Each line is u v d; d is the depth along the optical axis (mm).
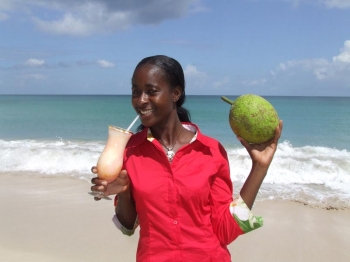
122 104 64562
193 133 2562
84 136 21469
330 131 23406
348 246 6223
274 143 2426
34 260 5613
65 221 7055
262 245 6227
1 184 9719
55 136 21531
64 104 63969
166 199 2244
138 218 2406
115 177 2225
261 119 2369
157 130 2504
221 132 23188
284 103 72875
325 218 7430
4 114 38406
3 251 5879
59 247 6023
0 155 12398
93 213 7434
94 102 74312
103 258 5703
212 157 2350
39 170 11156
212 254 2289
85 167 11469
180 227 2242
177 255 2246
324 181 10039
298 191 9180
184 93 2568
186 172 2271
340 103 71312
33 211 7598
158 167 2305
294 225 7055
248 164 11148
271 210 7840
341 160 12156
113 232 6551
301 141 19531
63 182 9859
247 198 2373
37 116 36188
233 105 2566
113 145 2250
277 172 10727
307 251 6047
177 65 2416
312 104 66562
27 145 16078
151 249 2277
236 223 2320
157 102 2299
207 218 2332
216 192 2377
